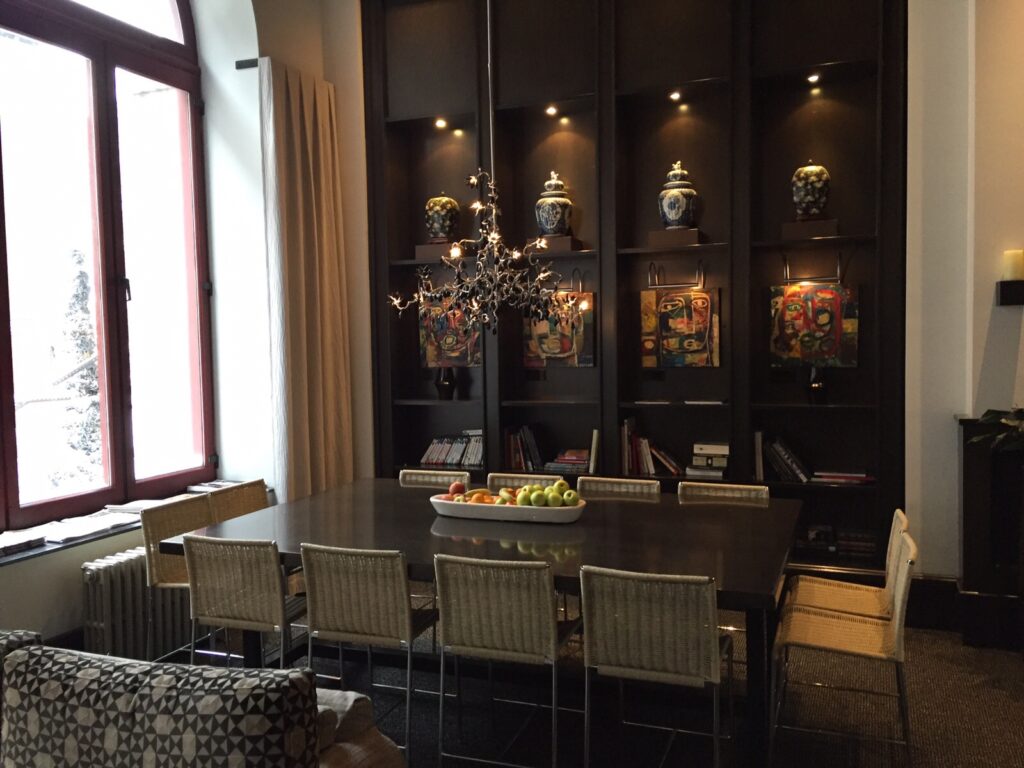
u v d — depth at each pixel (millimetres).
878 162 4418
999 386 4152
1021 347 4113
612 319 4980
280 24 5020
